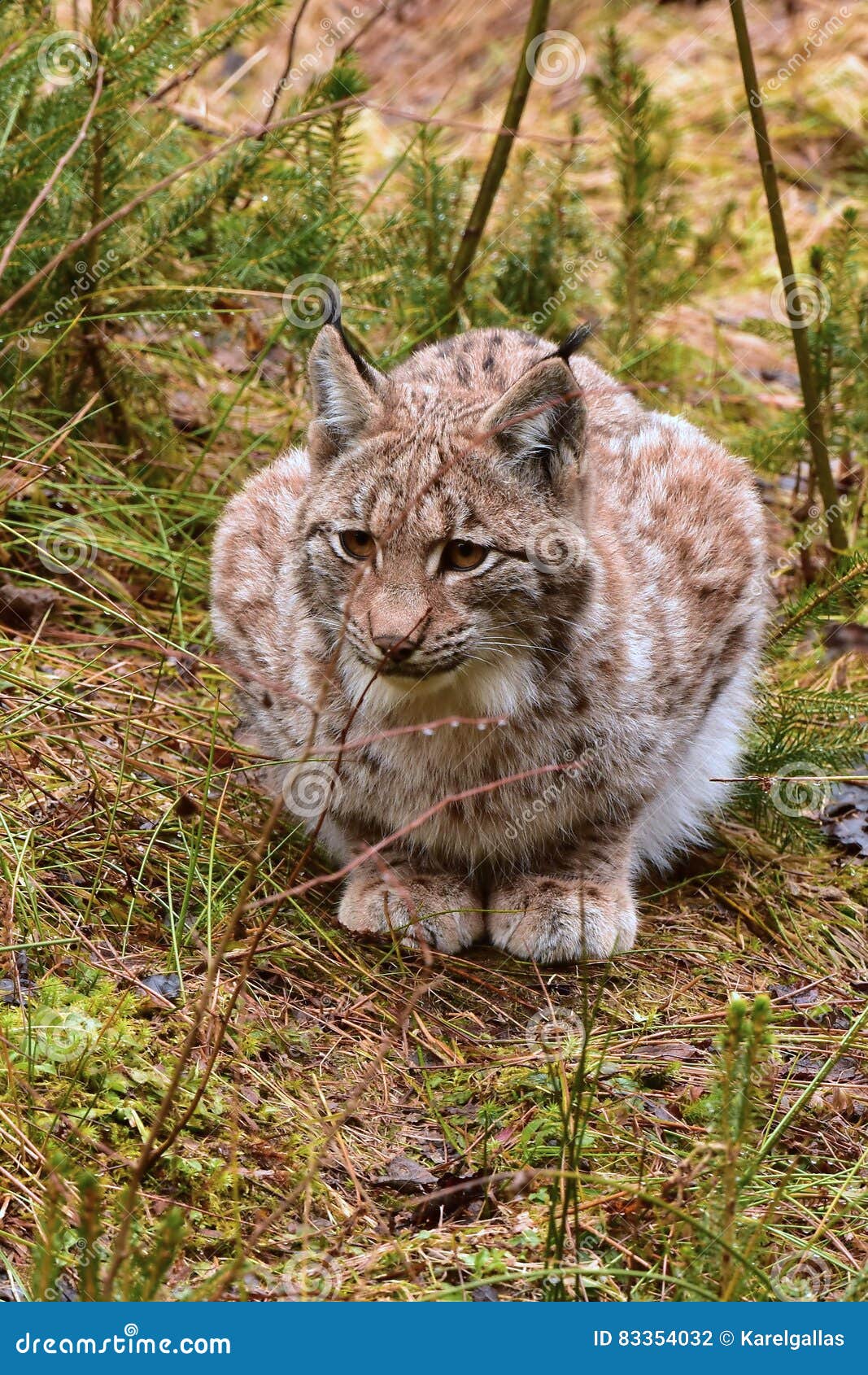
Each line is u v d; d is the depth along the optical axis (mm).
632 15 20219
